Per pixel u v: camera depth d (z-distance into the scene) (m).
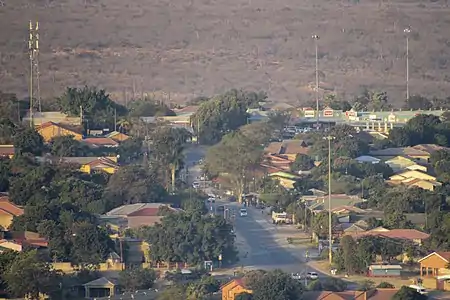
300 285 147.00
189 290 148.88
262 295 142.88
